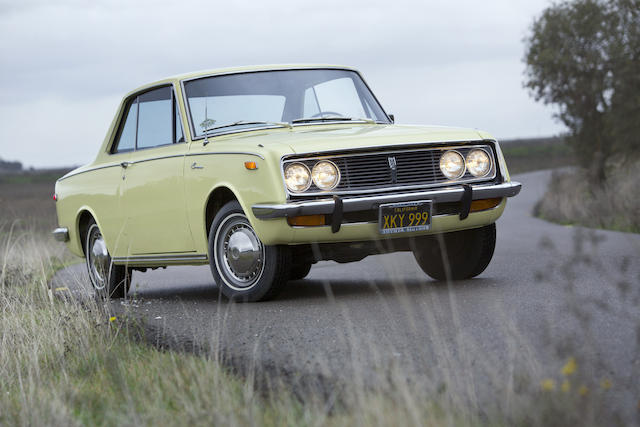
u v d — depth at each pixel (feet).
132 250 34.88
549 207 84.28
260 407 16.07
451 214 29.01
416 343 20.02
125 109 36.65
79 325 24.86
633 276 28.48
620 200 66.08
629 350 17.75
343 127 32.17
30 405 17.56
